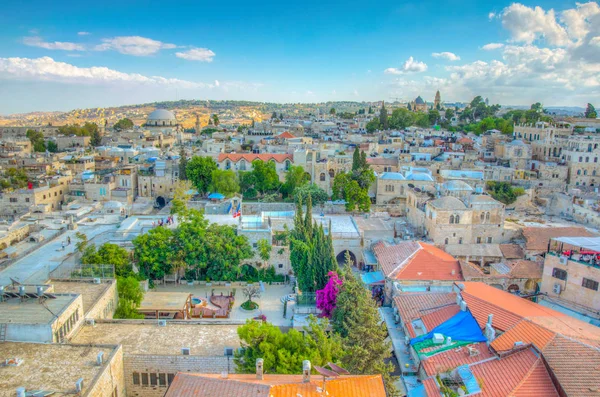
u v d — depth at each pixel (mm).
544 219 124375
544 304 62781
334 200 131375
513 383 41906
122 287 64250
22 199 123875
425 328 55406
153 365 47281
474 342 50156
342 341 51312
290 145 179500
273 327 49594
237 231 86500
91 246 75000
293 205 122375
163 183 149125
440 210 90000
